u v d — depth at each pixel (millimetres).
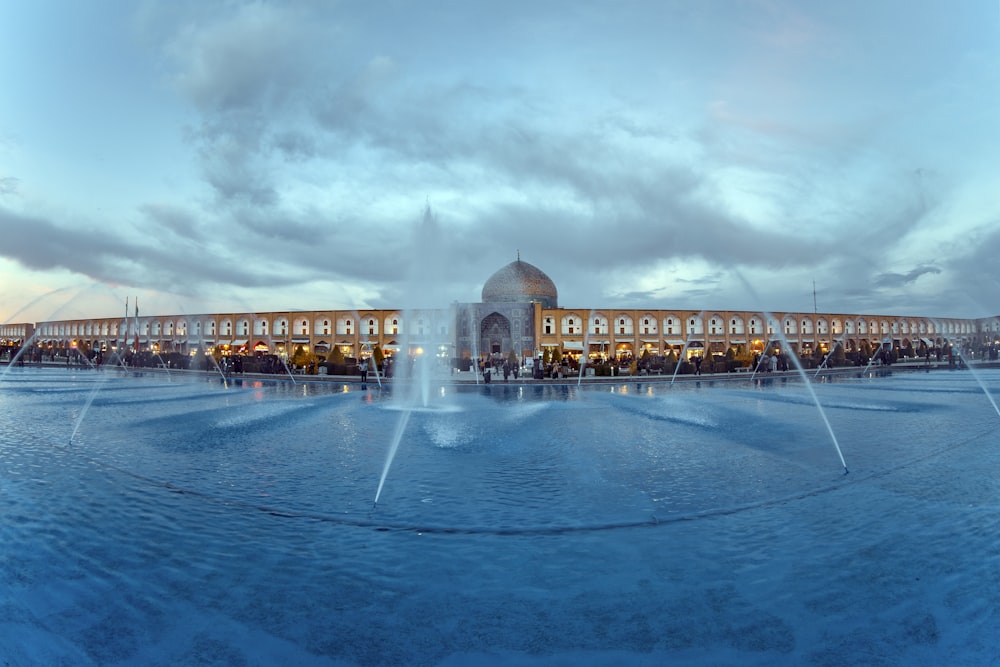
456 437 11297
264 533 5621
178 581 4531
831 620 3895
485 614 3988
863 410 15547
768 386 25359
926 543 5316
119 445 10422
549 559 4961
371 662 3406
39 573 4684
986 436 11125
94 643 3631
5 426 12789
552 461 8953
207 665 3385
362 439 11102
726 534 5574
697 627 3803
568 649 3543
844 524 5855
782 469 8328
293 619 3924
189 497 6898
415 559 4965
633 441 10766
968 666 3348
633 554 5066
